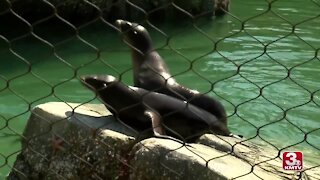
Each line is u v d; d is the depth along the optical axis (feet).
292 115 35.35
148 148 22.68
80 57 47.73
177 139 26.07
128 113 26.99
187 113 28.22
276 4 65.36
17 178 25.57
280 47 49.47
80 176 24.18
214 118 28.81
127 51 48.65
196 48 49.78
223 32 55.47
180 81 40.91
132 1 57.93
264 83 40.68
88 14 56.59
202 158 21.40
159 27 56.80
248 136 32.04
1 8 51.96
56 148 24.76
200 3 57.93
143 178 22.70
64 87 39.55
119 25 29.96
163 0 57.88
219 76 42.01
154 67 29.81
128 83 40.75
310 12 62.34
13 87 39.88
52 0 55.01
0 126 32.65
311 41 51.60
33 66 44.88
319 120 34.76
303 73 42.98
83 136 24.27
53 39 52.75
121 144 23.49
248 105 36.60
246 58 46.42
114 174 23.45
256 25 57.93
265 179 21.84
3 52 48.57
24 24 55.77
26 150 25.63
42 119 25.31
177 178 22.02
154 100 27.68
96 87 26.94
